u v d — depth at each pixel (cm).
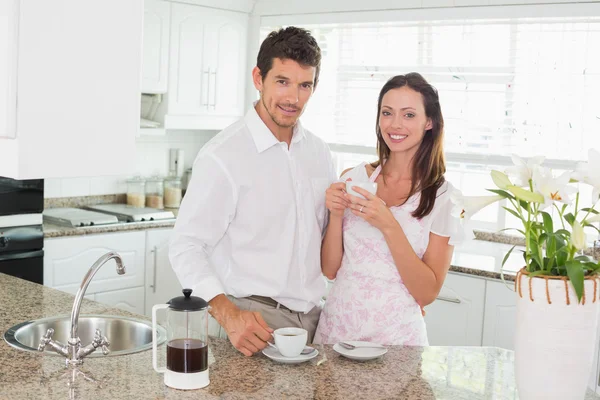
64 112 156
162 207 493
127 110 166
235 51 498
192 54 472
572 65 403
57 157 156
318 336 238
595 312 156
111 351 219
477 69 429
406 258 221
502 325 357
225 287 226
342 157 498
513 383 186
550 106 411
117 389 174
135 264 441
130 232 438
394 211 232
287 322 227
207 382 177
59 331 231
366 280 230
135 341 232
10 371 184
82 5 157
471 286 365
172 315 176
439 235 229
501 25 421
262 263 223
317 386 179
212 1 475
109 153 164
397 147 229
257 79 220
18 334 217
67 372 185
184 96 472
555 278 154
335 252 235
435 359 203
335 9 465
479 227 444
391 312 228
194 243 214
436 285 229
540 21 405
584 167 155
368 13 452
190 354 174
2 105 150
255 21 502
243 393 173
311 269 232
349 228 234
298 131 230
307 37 208
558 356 154
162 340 214
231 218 221
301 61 206
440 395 176
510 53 420
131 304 441
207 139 546
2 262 383
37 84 152
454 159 441
